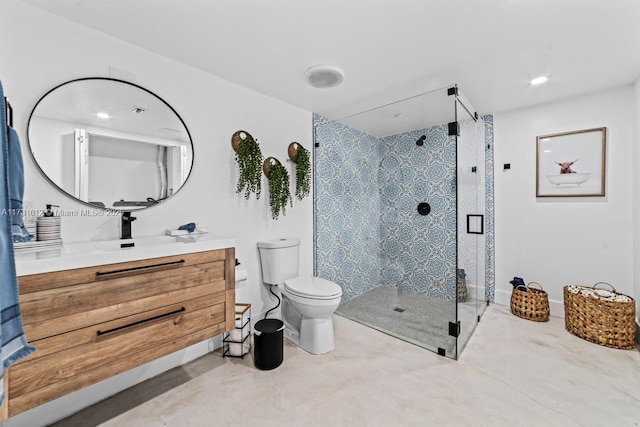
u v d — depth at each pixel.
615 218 2.35
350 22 1.50
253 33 1.59
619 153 2.32
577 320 2.21
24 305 0.99
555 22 1.49
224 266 1.62
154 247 1.33
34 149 1.35
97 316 1.16
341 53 1.80
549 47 1.73
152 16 1.44
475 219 2.62
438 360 1.90
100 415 1.41
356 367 1.83
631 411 1.39
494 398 1.51
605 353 1.95
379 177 2.68
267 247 2.27
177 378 1.71
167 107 1.81
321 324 2.04
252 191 2.23
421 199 2.41
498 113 2.93
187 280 1.45
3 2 1.28
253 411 1.43
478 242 2.70
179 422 1.36
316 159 2.89
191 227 1.81
